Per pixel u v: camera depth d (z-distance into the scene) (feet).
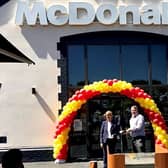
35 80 53.47
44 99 53.47
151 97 52.80
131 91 48.47
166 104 55.93
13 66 53.21
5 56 19.65
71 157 53.93
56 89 53.72
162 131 48.29
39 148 52.95
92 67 55.16
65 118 49.03
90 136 54.70
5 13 53.57
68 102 49.47
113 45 55.36
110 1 54.60
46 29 54.03
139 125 44.06
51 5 53.72
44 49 53.88
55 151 50.14
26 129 53.06
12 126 52.90
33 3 53.67
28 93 53.31
